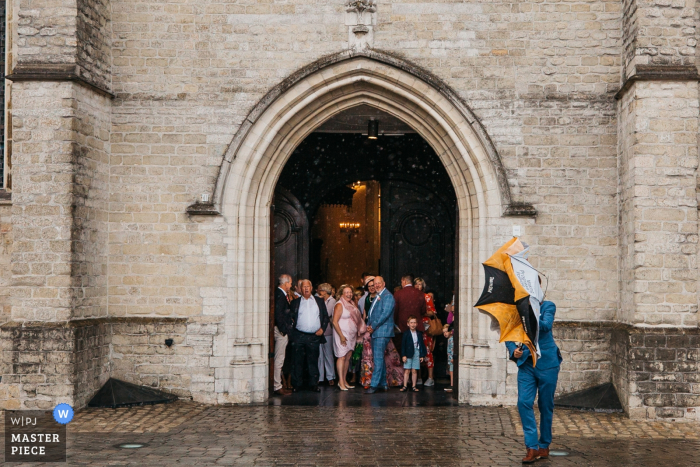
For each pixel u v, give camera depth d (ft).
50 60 33.14
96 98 35.06
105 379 35.63
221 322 35.99
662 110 32.53
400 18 36.19
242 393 35.68
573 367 35.35
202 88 36.40
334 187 52.34
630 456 24.49
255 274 36.96
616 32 35.78
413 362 39.63
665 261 32.32
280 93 35.99
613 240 35.53
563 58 35.88
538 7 35.96
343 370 40.06
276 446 25.89
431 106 36.37
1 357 33.53
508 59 35.96
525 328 23.18
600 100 35.78
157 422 30.60
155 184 36.29
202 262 36.11
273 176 37.55
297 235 49.90
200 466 22.90
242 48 36.37
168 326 35.99
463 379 35.99
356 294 44.32
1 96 37.01
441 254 51.96
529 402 23.56
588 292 35.55
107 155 36.24
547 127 35.83
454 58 36.06
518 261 23.90
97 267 35.37
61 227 32.96
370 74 36.35
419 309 41.32
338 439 27.17
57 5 33.19
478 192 36.19
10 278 35.68
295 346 39.45
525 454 24.72
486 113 35.96
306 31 36.29
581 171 35.70
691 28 32.63
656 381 31.94
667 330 32.07
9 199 35.91
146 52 36.47
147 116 36.45
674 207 32.40
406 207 52.13
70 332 32.55
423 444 26.35
